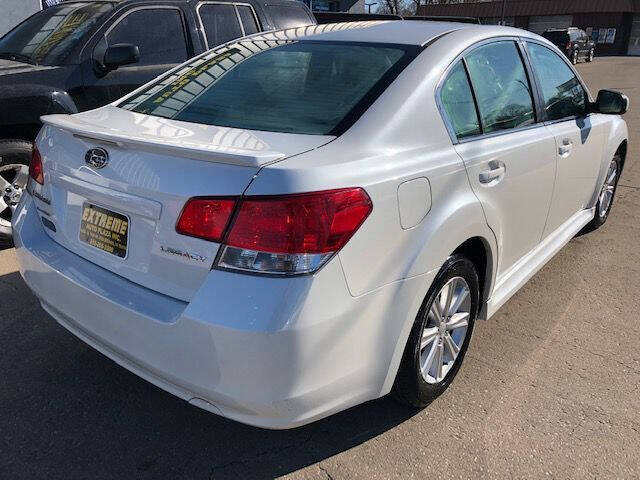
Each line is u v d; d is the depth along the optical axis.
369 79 2.53
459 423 2.64
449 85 2.64
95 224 2.33
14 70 4.40
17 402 2.70
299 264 1.90
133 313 2.09
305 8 6.62
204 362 1.95
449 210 2.42
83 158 2.36
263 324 1.85
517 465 2.40
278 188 1.89
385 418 2.66
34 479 2.27
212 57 3.15
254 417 1.99
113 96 4.84
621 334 3.46
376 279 2.11
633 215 5.70
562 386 2.94
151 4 5.13
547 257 3.72
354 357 2.10
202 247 1.96
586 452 2.49
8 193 4.38
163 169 2.06
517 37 3.33
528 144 3.08
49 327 3.33
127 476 2.30
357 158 2.12
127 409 2.69
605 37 44.28
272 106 2.54
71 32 4.85
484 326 3.52
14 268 4.07
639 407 2.79
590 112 4.07
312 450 2.46
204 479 2.30
